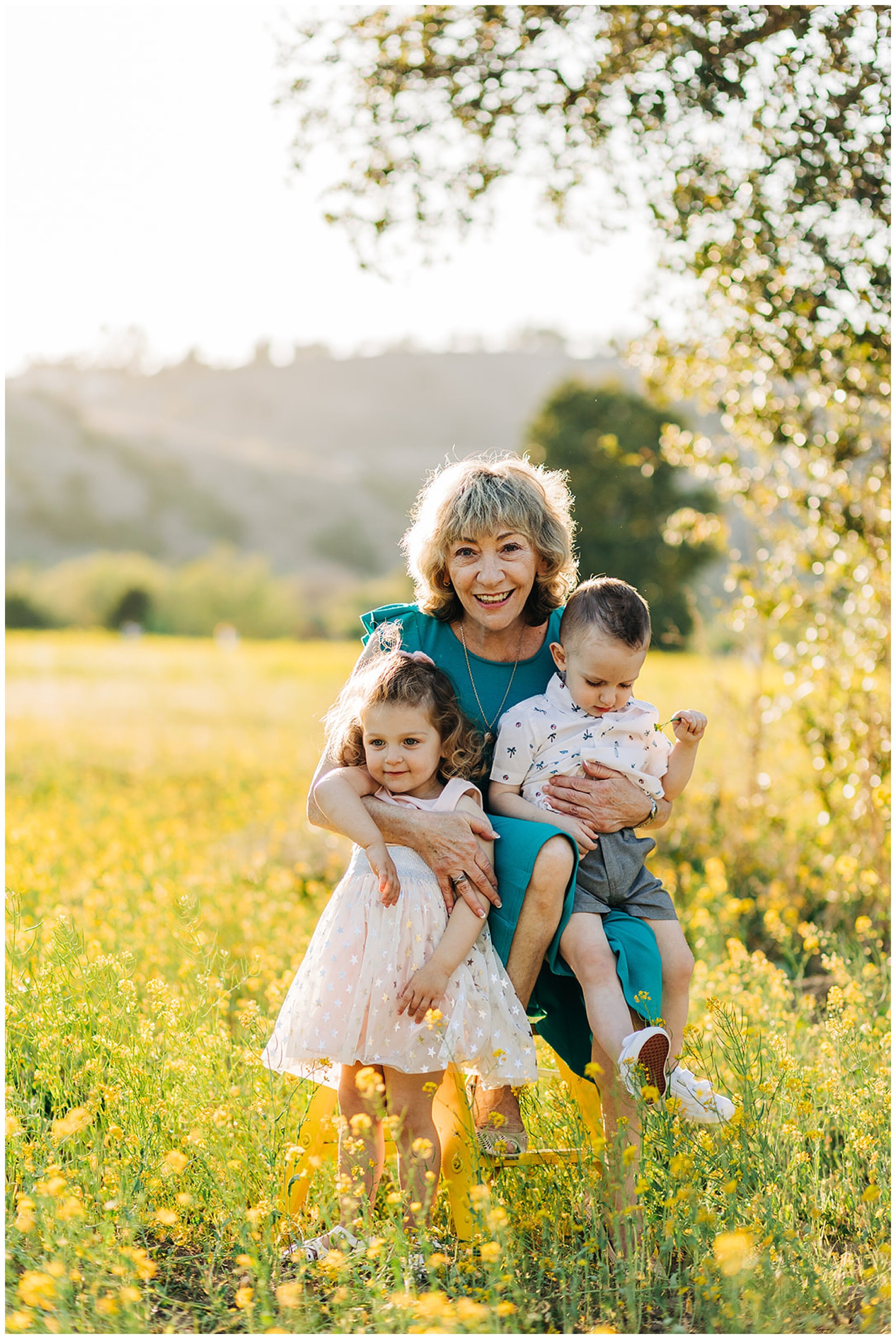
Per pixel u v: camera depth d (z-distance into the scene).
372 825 2.91
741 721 6.29
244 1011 3.30
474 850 2.88
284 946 4.35
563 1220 2.80
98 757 11.73
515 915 2.90
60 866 5.69
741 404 5.56
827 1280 2.60
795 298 4.84
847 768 5.49
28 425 74.75
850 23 4.41
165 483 74.75
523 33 4.79
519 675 3.28
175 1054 3.17
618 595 3.09
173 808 8.41
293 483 79.44
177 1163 2.66
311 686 21.91
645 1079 2.71
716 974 4.02
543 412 24.78
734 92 4.59
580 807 3.02
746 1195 2.77
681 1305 2.52
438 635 3.30
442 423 109.44
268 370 118.06
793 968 4.83
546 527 3.17
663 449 6.18
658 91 4.71
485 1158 2.89
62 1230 2.57
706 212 4.82
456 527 3.11
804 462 5.51
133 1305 2.38
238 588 44.78
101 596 43.12
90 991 3.37
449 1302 2.45
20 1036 3.34
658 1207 2.73
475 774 3.15
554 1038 3.09
